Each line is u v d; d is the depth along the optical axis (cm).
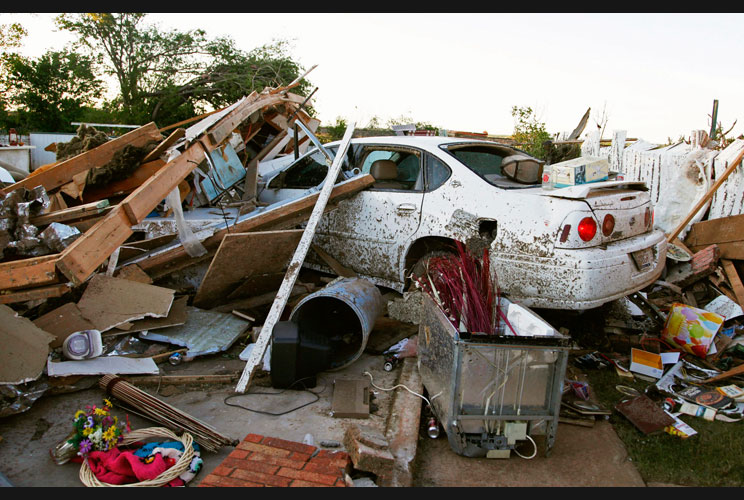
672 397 360
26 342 330
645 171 741
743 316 507
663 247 436
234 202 580
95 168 504
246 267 455
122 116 2706
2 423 307
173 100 2823
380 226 491
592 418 334
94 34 2752
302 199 491
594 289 372
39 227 369
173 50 2872
